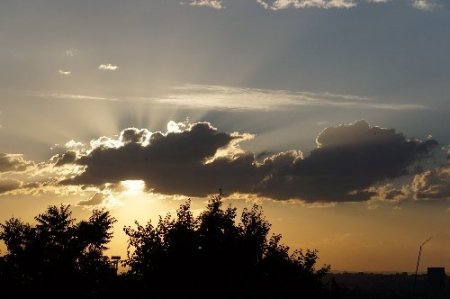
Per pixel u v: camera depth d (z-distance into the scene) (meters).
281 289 39.38
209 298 37.50
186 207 40.09
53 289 55.38
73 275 55.81
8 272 56.22
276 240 41.00
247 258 38.84
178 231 38.59
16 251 56.72
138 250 39.00
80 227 57.53
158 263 38.03
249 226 40.00
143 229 39.38
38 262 56.56
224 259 38.22
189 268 37.75
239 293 37.69
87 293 56.19
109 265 57.25
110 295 39.41
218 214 39.66
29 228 57.47
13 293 55.53
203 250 38.47
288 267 40.28
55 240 57.38
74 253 56.94
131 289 38.50
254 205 40.84
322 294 43.44
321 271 42.75
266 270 39.50
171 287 37.69
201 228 39.16
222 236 38.84
